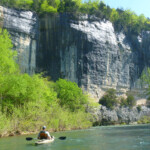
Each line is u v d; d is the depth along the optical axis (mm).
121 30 77625
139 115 66625
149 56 81000
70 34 65062
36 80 32625
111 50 70250
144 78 79000
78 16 66375
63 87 43562
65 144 15641
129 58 76250
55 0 73812
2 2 60125
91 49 65750
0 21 57062
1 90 26812
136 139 18062
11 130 23672
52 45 65688
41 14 66500
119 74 72625
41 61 65125
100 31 69062
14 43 58781
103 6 81125
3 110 26312
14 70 30125
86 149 13297
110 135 22188
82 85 63656
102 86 67438
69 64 64688
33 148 14023
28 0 69938
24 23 61812
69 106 41562
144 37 81188
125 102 66625
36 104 27719
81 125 35875
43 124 27812
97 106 54562
